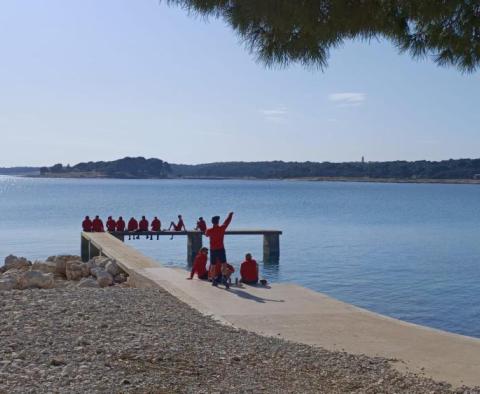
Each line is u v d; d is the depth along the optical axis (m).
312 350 8.80
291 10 5.70
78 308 10.59
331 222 64.69
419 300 22.95
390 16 6.29
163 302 12.34
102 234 33.28
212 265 15.32
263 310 12.04
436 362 8.52
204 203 103.44
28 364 6.83
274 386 6.82
